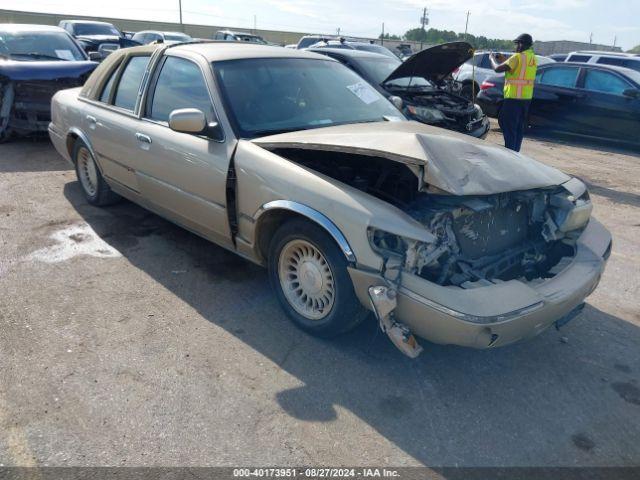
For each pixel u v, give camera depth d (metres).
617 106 10.41
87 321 3.49
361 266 2.85
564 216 3.43
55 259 4.36
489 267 3.10
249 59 4.13
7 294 3.77
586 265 3.22
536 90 11.48
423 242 2.73
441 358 3.28
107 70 5.08
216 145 3.66
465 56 7.98
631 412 2.89
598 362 3.33
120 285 3.98
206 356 3.18
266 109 3.83
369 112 4.26
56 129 5.81
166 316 3.59
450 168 2.87
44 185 6.26
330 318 3.18
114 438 2.53
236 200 3.55
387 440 2.60
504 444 2.62
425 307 2.67
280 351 3.26
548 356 3.36
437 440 2.62
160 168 4.14
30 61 8.06
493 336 2.66
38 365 3.02
